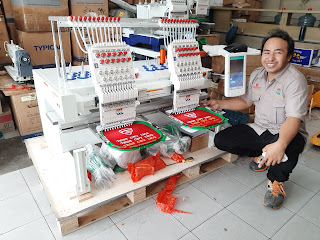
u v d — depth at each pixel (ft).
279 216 5.86
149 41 8.57
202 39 9.65
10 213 5.71
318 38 12.92
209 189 6.61
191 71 5.56
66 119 4.50
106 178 5.83
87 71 6.00
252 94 6.61
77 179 5.17
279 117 6.11
